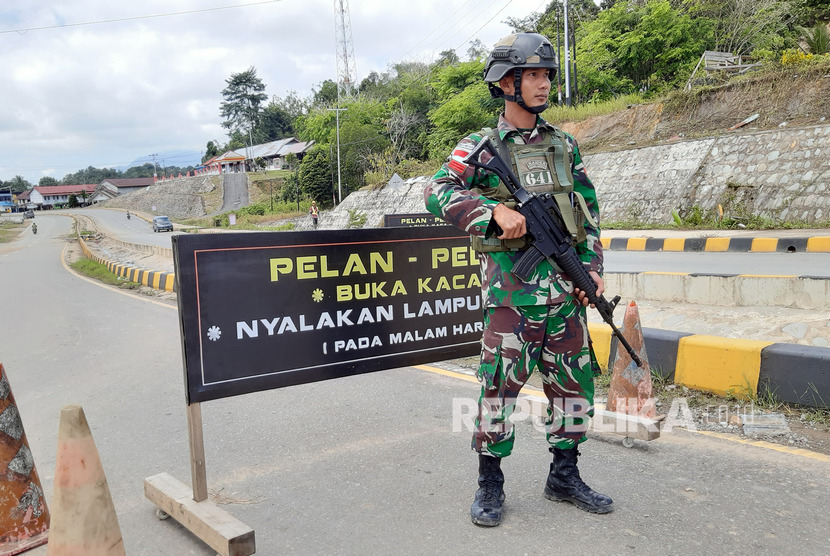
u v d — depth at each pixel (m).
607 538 2.55
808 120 17.42
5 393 2.76
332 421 4.31
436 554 2.51
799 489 2.88
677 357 4.39
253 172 103.50
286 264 3.04
